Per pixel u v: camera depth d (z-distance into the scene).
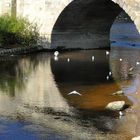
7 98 33.22
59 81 39.28
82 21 57.72
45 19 55.41
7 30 53.16
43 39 56.00
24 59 50.44
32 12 55.84
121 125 27.88
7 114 29.59
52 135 26.09
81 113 30.14
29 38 55.25
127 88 37.19
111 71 44.53
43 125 27.64
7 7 56.31
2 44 53.09
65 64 48.03
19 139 25.45
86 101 33.00
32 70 43.97
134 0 46.88
